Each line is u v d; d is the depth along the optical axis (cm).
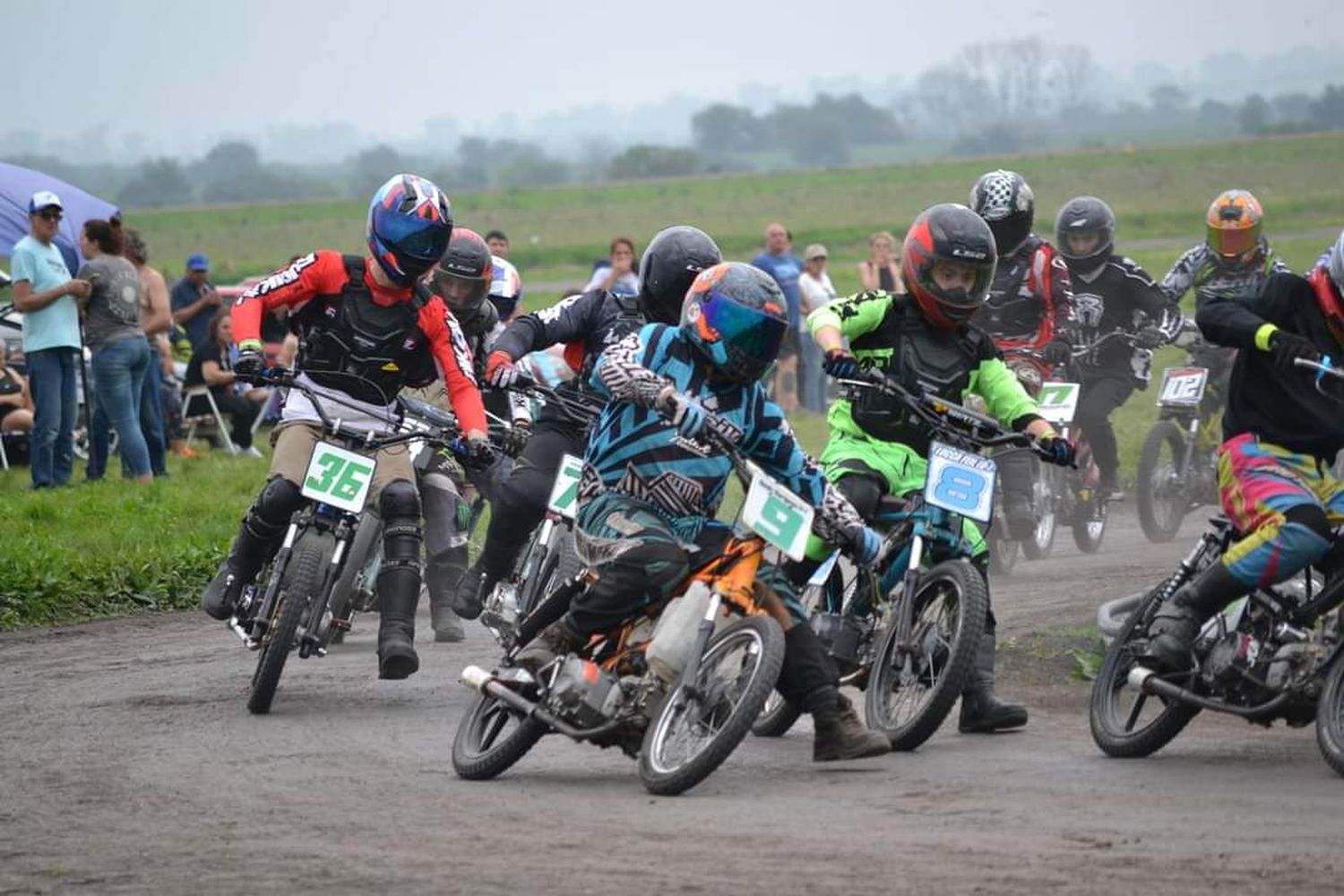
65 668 2377
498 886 1272
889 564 1812
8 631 2717
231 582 2072
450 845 1398
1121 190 18550
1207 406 3425
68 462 4059
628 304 2169
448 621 2469
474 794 1589
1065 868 1267
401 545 2041
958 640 1689
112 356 4050
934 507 1791
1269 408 1662
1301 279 1669
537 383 2153
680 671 1576
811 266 5544
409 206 2019
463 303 2462
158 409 4312
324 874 1327
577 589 1656
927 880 1248
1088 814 1444
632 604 1603
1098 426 3219
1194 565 1727
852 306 1842
